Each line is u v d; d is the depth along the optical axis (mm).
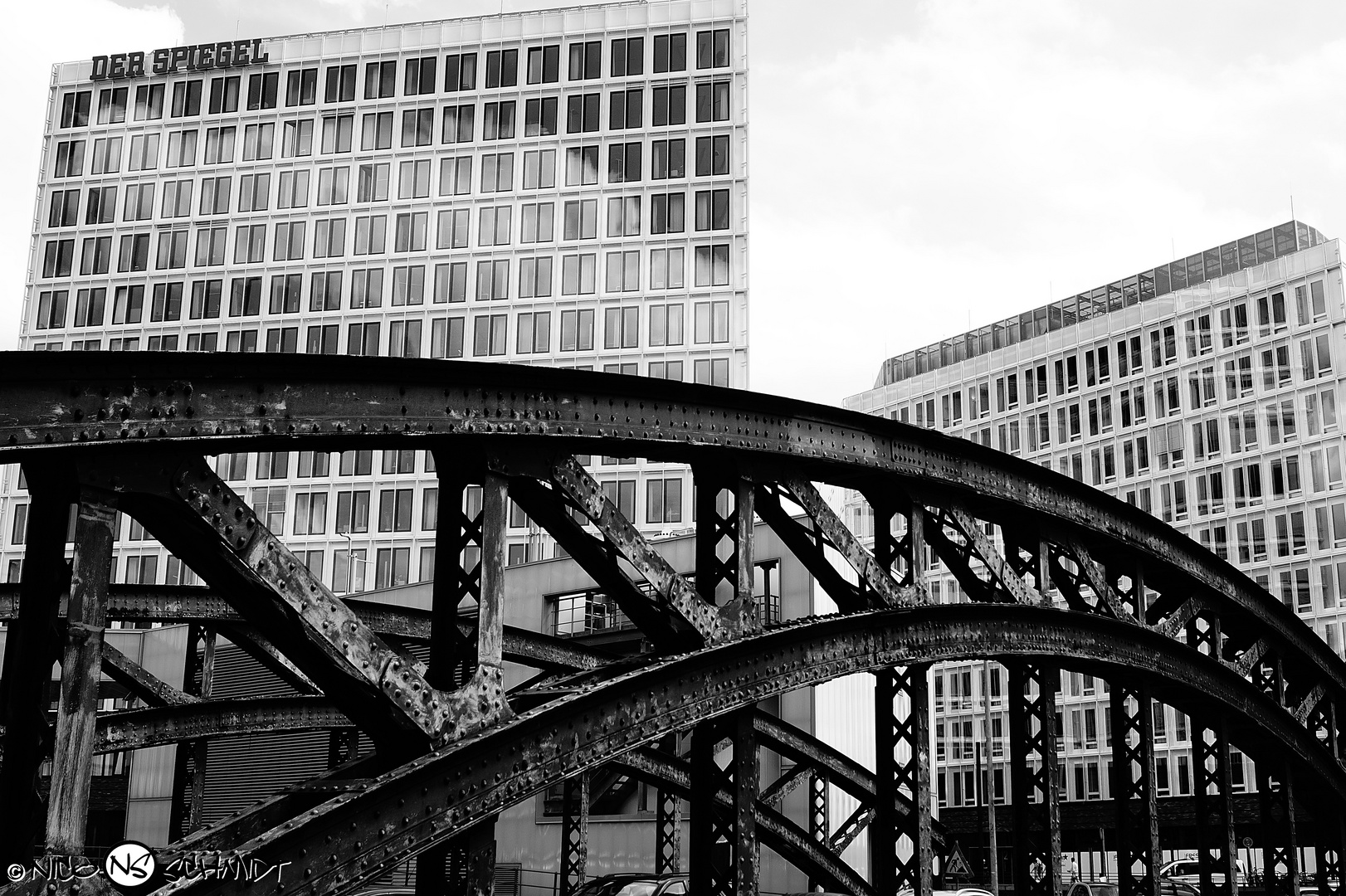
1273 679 24906
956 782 91188
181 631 51906
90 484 7379
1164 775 81438
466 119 82938
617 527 10562
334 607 8227
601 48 82125
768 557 39781
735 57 80250
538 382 10242
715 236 77750
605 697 10016
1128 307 98625
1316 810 27250
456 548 9750
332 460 78938
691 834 11547
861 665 13039
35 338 85312
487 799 8930
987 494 16094
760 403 12492
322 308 81875
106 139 87562
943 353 114688
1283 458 83562
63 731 6902
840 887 30109
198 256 84500
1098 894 31906
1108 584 19875
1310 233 94250
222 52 86500
